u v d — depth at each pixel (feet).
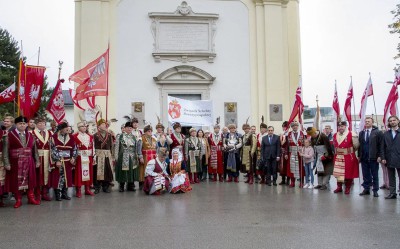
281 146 44.01
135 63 68.54
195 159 46.47
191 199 33.30
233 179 50.26
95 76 49.21
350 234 20.99
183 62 69.67
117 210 28.30
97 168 37.37
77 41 67.72
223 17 71.31
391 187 33.06
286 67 73.31
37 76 40.86
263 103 70.64
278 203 30.91
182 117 47.88
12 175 30.04
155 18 69.31
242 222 24.03
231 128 48.29
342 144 36.37
